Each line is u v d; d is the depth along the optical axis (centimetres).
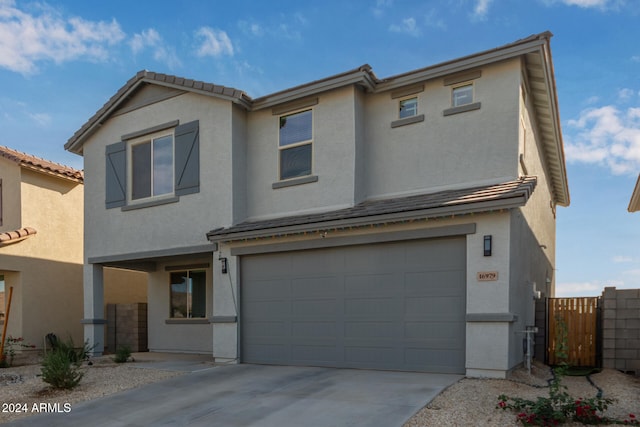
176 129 1234
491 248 823
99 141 1383
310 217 1018
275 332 1052
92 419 684
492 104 956
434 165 1009
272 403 718
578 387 824
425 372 876
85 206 1395
